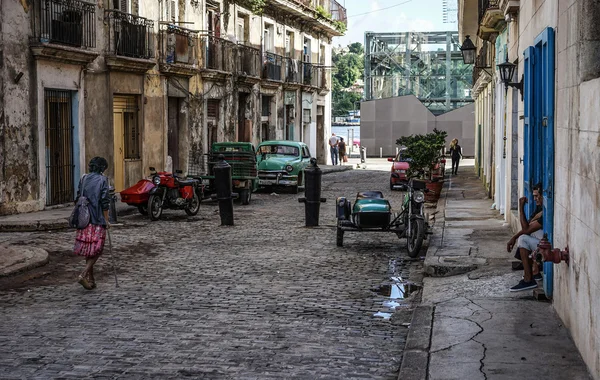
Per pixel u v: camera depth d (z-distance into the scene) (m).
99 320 8.43
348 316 8.76
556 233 8.02
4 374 6.50
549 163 8.37
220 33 32.25
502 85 18.39
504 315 8.06
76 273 11.41
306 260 12.70
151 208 18.39
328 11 47.22
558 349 6.80
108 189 10.28
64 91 20.98
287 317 8.65
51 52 19.66
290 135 41.28
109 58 22.75
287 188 29.02
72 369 6.65
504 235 14.18
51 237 15.27
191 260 12.64
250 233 16.27
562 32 7.65
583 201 6.42
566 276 7.41
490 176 22.94
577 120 6.75
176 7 28.00
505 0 14.96
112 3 23.30
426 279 10.83
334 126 88.56
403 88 65.38
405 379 6.12
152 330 8.00
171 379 6.39
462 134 59.44
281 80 39.00
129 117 25.00
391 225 13.93
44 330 7.97
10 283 10.52
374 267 12.10
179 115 28.73
